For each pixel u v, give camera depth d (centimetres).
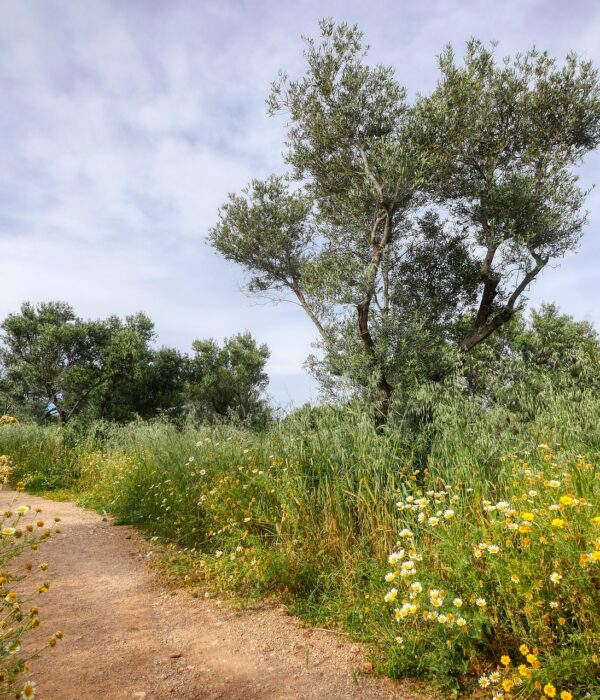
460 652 279
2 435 1287
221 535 505
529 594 257
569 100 1143
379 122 1170
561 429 475
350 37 1121
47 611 365
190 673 285
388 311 1055
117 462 919
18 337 2341
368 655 301
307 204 1463
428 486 433
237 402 2489
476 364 762
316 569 400
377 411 678
